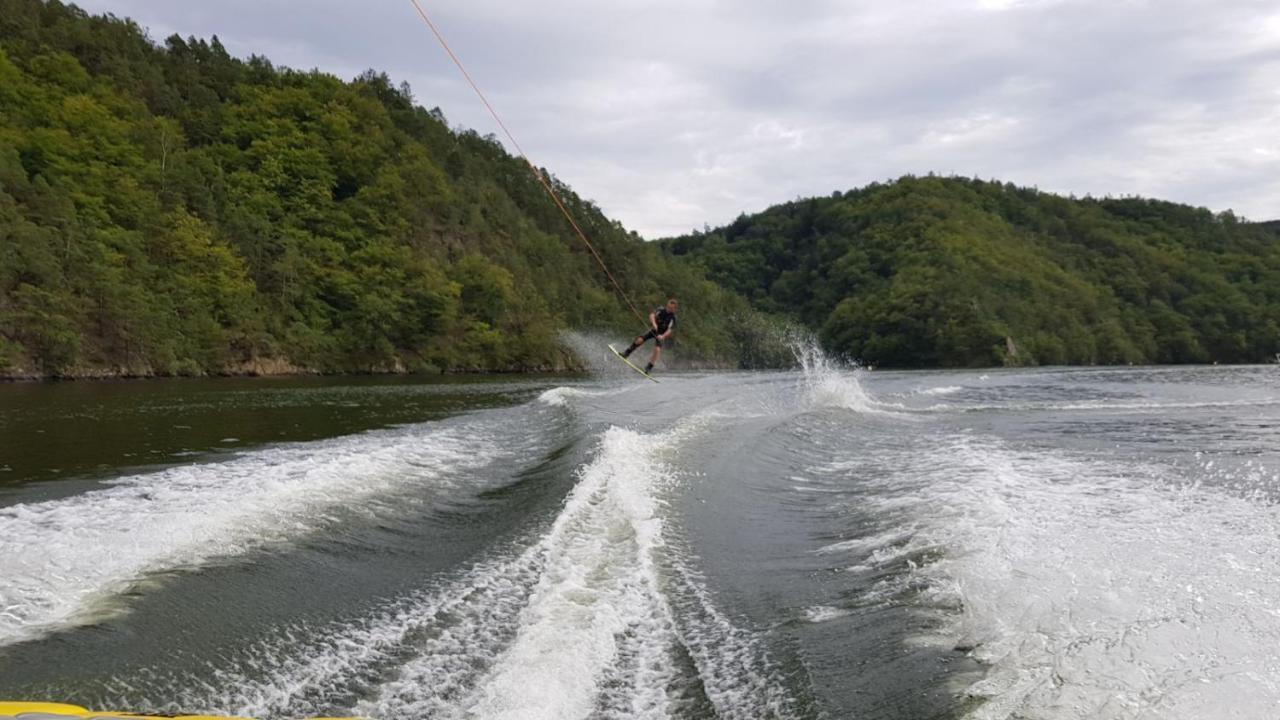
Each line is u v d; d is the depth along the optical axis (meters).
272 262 57.12
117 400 23.39
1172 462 11.68
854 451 13.95
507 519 8.13
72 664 4.43
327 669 4.48
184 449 12.50
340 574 6.23
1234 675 4.02
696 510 8.76
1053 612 5.05
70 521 7.18
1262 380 40.38
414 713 3.96
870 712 4.04
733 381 41.56
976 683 4.25
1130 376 47.19
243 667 4.49
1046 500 8.59
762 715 4.04
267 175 69.81
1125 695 3.88
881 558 6.81
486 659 4.62
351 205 71.69
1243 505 8.27
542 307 78.69
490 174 110.50
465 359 65.62
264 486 8.96
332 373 55.31
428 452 12.54
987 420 19.41
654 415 19.17
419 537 7.50
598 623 5.16
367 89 95.62
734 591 6.04
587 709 4.07
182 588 5.69
